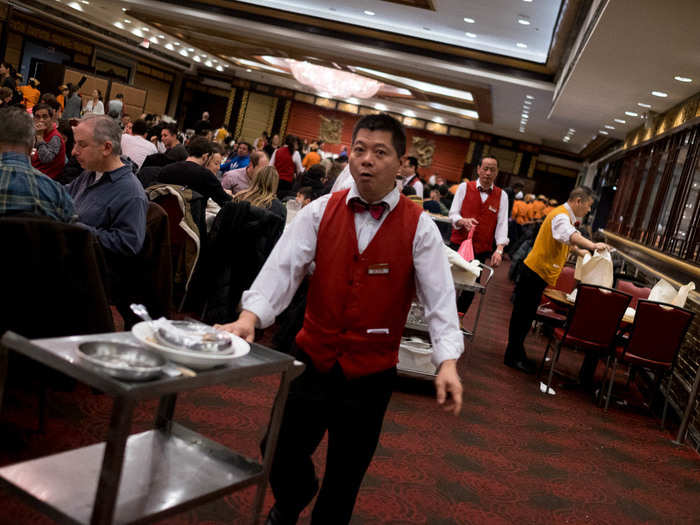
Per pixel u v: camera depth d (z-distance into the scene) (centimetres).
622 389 637
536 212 1667
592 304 534
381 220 194
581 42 822
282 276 194
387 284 194
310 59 1672
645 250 959
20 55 1873
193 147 525
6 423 283
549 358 690
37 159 584
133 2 1451
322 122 2822
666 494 386
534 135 2344
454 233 622
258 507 181
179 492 160
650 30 629
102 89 1986
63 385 280
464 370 547
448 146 2662
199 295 513
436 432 406
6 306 258
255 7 1356
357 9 1245
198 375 147
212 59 2445
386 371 199
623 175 1579
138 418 321
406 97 2230
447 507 311
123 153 706
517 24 1094
